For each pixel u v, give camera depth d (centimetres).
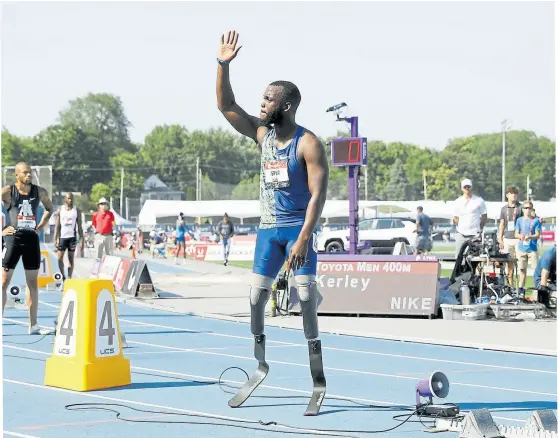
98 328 1109
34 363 1318
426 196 19000
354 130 2325
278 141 951
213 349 1523
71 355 1105
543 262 2036
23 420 917
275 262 983
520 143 19988
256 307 990
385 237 5678
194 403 1016
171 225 11006
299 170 941
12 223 1584
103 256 2991
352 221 2330
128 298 2555
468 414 839
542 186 19988
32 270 1630
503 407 1020
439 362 1397
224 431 868
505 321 1923
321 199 927
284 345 1595
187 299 2552
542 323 1880
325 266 2089
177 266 4781
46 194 1623
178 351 1494
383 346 1589
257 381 1009
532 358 1444
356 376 1249
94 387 1093
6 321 1914
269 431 869
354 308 2034
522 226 2314
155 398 1044
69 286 1127
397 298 2019
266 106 938
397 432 870
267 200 969
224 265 4838
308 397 1066
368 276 2053
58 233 2689
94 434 855
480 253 2030
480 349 1552
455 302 2036
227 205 10119
